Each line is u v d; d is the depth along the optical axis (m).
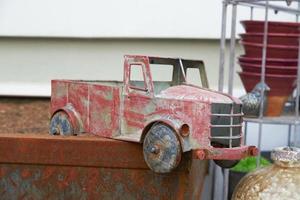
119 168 2.52
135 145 2.50
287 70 3.40
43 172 2.57
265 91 3.36
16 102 4.87
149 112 2.42
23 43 4.80
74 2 4.67
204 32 4.61
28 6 4.68
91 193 2.55
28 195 2.58
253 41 3.48
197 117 2.31
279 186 2.46
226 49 4.69
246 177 2.64
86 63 4.79
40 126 4.42
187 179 2.43
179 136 2.29
